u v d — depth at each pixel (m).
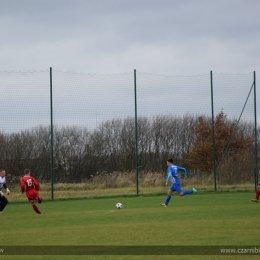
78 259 14.45
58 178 39.12
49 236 18.95
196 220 22.56
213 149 42.31
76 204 34.38
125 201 35.56
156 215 25.23
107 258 14.47
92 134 40.25
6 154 38.47
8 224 23.31
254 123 42.47
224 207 28.69
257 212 25.67
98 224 22.28
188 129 44.56
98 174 40.44
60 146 39.31
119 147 41.06
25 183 27.20
